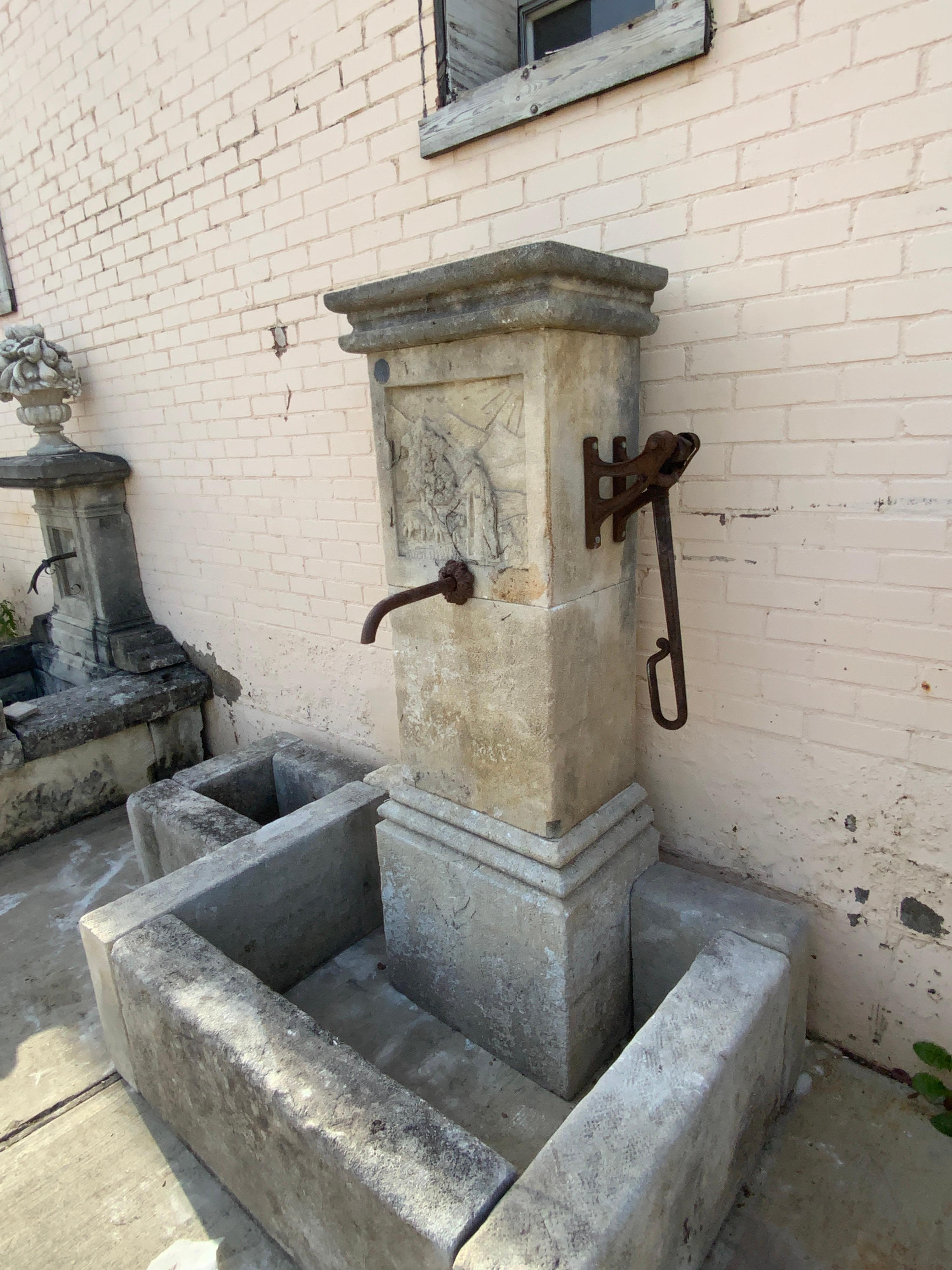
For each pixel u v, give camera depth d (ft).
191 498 11.74
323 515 9.77
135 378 12.10
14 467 12.34
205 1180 5.81
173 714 12.50
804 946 5.89
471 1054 6.78
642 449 6.27
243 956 7.25
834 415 5.43
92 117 11.13
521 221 6.82
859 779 5.91
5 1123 6.40
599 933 6.20
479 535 5.65
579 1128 4.25
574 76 6.03
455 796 6.55
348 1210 4.33
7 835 10.73
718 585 6.28
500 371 5.12
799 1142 5.72
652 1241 4.13
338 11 7.62
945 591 5.24
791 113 5.17
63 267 12.93
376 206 7.95
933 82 4.63
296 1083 4.73
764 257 5.50
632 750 6.80
